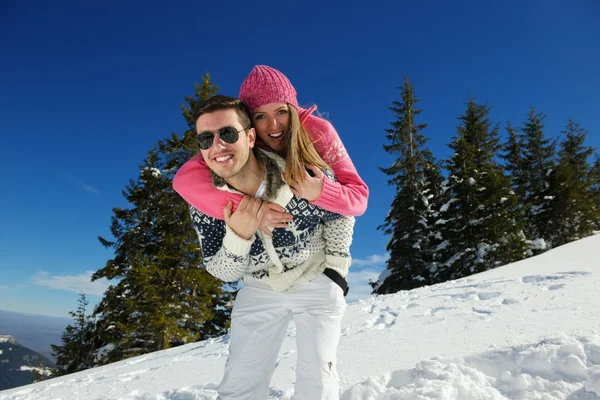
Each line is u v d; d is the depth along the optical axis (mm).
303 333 1742
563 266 6590
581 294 4066
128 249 16438
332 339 1729
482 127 26891
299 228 1689
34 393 4445
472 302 4801
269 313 1772
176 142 16812
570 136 34375
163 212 16406
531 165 30469
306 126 1847
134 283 15180
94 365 15383
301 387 1664
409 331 3658
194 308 15242
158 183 16969
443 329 3494
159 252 15188
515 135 31781
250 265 1764
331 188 1596
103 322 15750
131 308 14336
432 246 20656
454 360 2289
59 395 4039
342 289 1822
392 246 20375
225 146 1463
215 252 1739
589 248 8383
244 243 1568
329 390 1642
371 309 5652
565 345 2025
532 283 5387
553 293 4363
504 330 3002
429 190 21953
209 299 15586
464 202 19484
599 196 27594
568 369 1907
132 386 3771
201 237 1740
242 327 1771
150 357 6371
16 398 4367
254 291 1812
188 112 17484
